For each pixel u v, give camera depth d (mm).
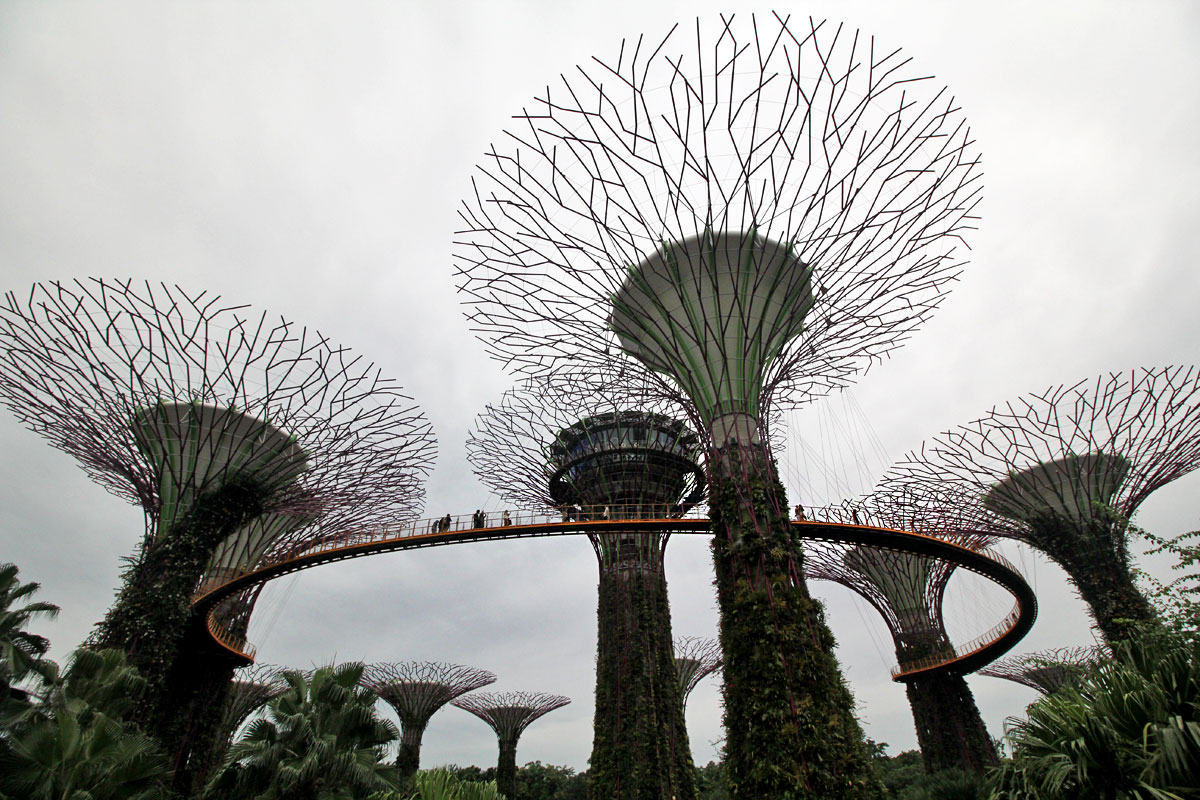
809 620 15820
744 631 15758
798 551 17422
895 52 14758
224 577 32188
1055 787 8164
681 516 33938
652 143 16297
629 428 37594
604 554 35219
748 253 21328
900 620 38688
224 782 17922
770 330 20859
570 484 37750
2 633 16781
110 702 17500
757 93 15312
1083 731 8328
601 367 23062
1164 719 7914
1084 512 31281
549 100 15641
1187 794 7246
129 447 25906
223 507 26812
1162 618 9805
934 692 36219
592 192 17453
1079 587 30953
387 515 35031
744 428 19469
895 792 41469
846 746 14188
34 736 13930
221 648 32094
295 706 19562
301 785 17328
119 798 14789
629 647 31781
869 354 23562
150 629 23406
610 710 30859
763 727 14398
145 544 26078
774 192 17609
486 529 30703
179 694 30484
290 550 34750
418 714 51625
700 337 20328
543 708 57719
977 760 33469
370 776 18609
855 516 30094
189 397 25203
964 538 35750
